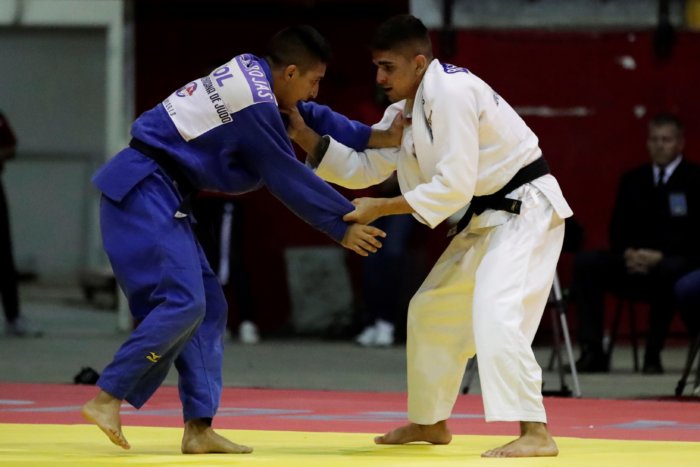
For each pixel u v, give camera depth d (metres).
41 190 42.94
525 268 11.28
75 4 41.25
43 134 42.69
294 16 29.48
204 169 11.35
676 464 10.48
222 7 29.39
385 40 11.63
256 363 23.61
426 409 12.05
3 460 10.36
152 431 13.19
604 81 28.81
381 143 12.45
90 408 10.84
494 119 11.38
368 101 29.55
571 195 28.81
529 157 11.58
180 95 11.50
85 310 37.72
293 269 29.83
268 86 11.43
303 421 14.67
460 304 11.84
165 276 11.05
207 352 11.46
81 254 43.12
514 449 10.92
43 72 42.44
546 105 28.81
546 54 28.81
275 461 10.41
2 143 27.47
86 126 42.72
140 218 11.17
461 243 11.80
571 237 19.34
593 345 22.72
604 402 17.88
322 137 12.29
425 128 11.50
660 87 28.73
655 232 22.77
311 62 11.69
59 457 10.69
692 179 22.72
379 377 21.50
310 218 11.49
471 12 28.92
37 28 42.06
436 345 11.95
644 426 14.58
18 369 21.81
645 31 28.73
